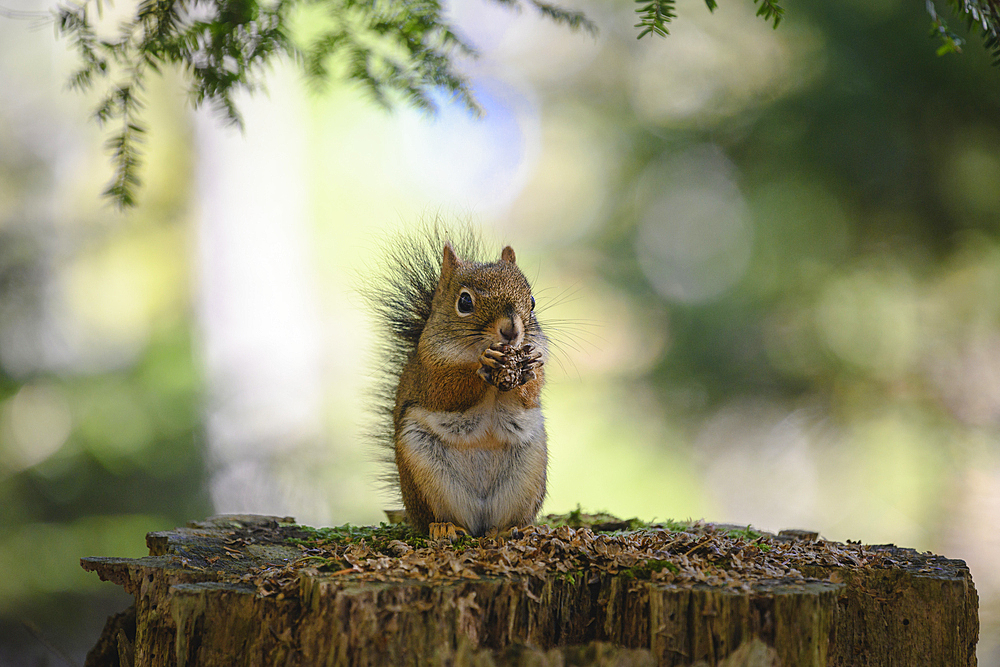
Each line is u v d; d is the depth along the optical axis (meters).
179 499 15.11
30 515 15.10
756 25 17.00
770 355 16.95
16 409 16.09
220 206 18.86
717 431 18.64
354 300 9.12
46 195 20.00
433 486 6.13
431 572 4.99
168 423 15.41
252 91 6.84
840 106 14.57
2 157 20.12
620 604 5.00
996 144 13.73
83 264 19.05
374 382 7.65
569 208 29.62
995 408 14.93
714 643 4.73
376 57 7.10
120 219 19.03
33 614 13.62
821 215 15.73
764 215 16.52
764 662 4.33
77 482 15.16
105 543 14.37
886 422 16.05
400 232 8.60
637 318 21.45
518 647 4.25
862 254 15.37
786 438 17.97
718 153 17.52
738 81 17.11
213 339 18.69
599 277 23.39
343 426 20.48
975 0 5.65
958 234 14.28
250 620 5.00
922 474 15.49
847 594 5.64
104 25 13.55
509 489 6.23
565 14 6.90
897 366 15.71
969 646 5.66
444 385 6.16
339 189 27.58
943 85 13.69
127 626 6.46
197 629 5.00
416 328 7.38
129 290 20.27
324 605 4.75
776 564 5.61
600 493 19.86
